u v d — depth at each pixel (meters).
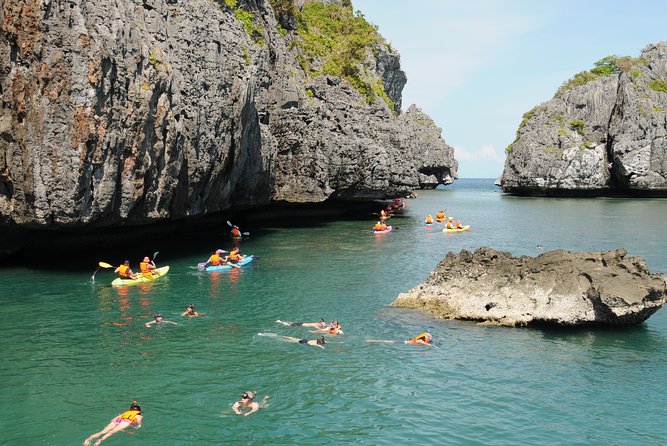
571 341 19.75
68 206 27.22
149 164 30.47
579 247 41.34
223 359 17.83
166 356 17.98
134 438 12.98
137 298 25.12
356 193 59.66
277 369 17.11
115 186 28.88
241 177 43.78
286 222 56.88
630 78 107.31
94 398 14.91
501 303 22.06
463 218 64.62
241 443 12.86
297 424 13.79
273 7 59.59
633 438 13.33
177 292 26.38
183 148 33.28
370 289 27.33
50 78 26.66
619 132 103.94
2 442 12.64
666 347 19.16
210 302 24.66
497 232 50.78
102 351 18.31
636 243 43.09
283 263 34.09
